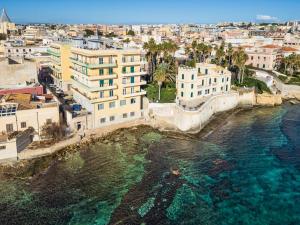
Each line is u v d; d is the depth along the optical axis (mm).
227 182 62625
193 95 105438
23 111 72312
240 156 74562
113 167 67125
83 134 81062
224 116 105938
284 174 66250
